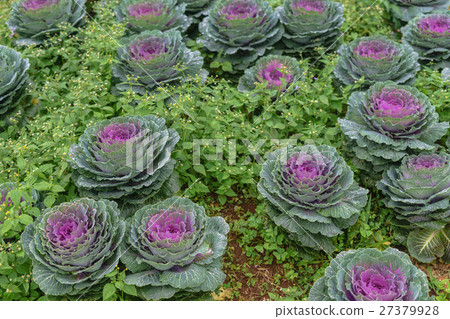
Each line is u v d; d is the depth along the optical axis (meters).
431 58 2.02
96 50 2.05
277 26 2.11
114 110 1.88
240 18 2.02
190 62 1.97
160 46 1.95
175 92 1.79
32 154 1.64
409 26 2.16
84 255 1.33
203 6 2.28
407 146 1.69
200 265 1.39
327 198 1.51
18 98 1.84
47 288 1.31
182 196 1.70
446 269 1.59
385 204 1.64
